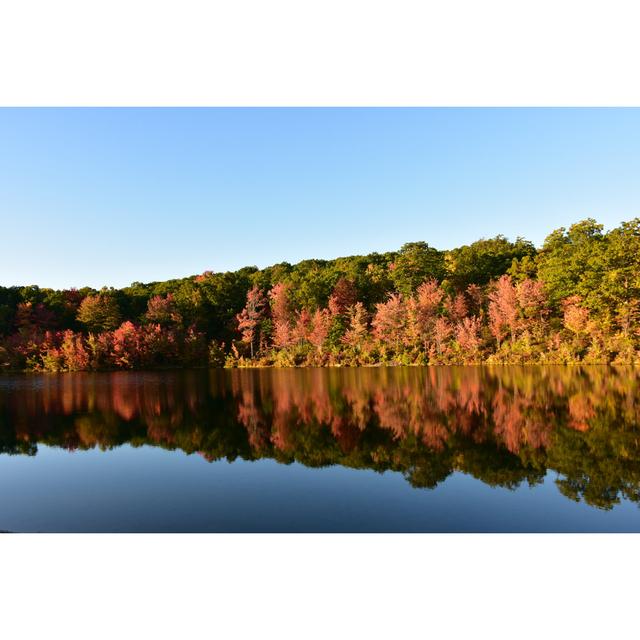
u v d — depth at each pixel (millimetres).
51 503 8852
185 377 34469
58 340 48844
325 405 18609
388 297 52938
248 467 10734
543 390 20719
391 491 8938
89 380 33375
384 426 14352
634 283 34875
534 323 41375
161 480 10055
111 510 8438
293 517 7863
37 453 12523
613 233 41062
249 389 24844
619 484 8992
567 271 42656
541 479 9367
